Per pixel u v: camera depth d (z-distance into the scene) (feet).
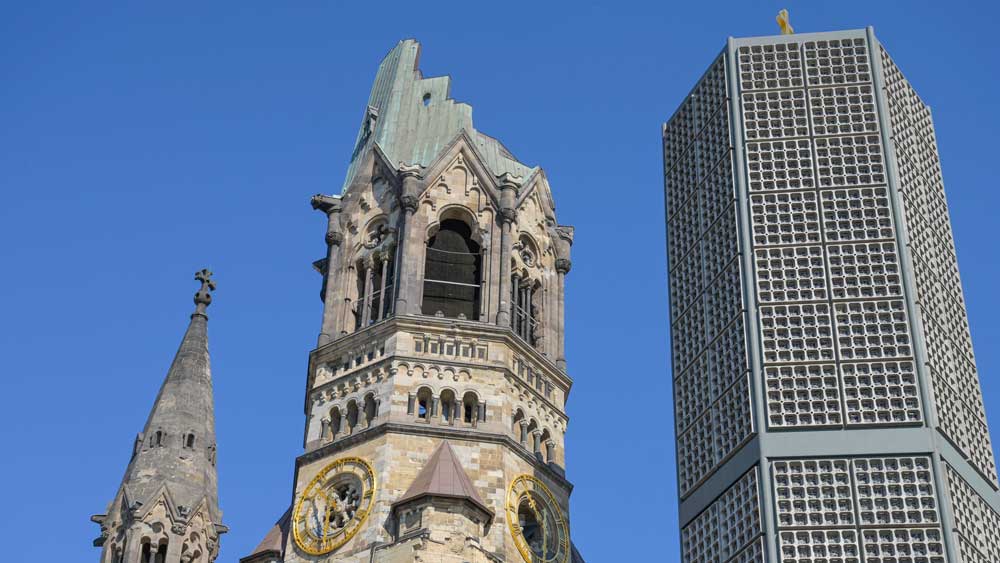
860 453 264.93
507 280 357.20
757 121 304.71
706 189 309.01
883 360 273.95
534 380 352.90
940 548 254.68
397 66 403.75
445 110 386.73
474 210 367.25
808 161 297.94
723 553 268.62
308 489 331.36
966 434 275.39
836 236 288.71
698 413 287.89
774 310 281.95
